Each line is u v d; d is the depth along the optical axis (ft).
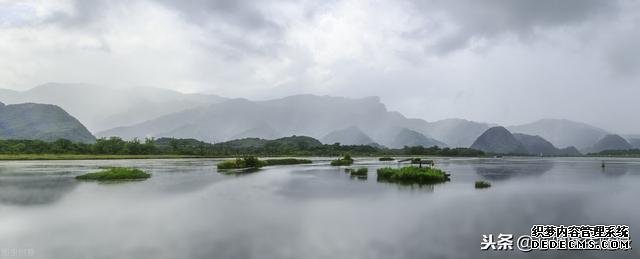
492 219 80.69
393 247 59.41
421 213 87.04
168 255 54.90
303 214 85.20
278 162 329.93
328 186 142.51
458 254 56.34
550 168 308.81
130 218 79.71
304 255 55.31
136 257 53.93
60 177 172.24
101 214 83.61
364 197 112.37
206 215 83.35
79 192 120.16
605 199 112.78
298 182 157.69
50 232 67.46
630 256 56.44
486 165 358.02
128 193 118.52
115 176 165.89
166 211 87.86
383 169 192.75
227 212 87.10
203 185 143.43
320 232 68.54
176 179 167.84
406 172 172.76
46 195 112.68
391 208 93.66
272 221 77.61
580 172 252.83
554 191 131.64
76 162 326.03
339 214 85.30
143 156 484.33
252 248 58.44
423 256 55.26
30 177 171.63
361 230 70.13
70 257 54.03
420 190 131.03
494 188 140.05
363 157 628.28
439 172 181.78
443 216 83.46
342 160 340.59
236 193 120.37
